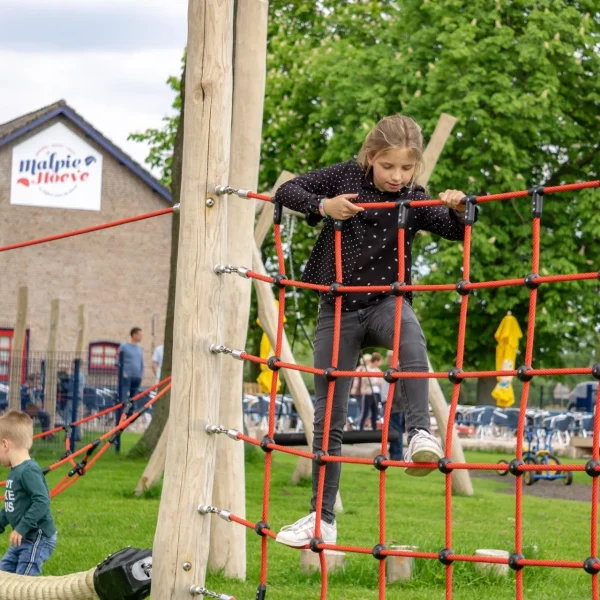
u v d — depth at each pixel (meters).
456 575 8.62
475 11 31.08
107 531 10.71
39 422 21.77
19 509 7.25
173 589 5.45
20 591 6.04
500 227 30.58
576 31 30.61
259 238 13.62
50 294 44.66
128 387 23.75
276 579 8.72
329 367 5.38
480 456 27.00
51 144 44.88
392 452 20.75
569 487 20.06
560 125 30.16
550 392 42.53
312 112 34.94
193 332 5.57
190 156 5.68
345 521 12.39
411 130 5.39
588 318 31.27
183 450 5.52
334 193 5.68
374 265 5.50
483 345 32.53
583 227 30.61
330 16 36.41
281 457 22.39
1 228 44.19
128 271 45.84
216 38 5.67
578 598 8.22
